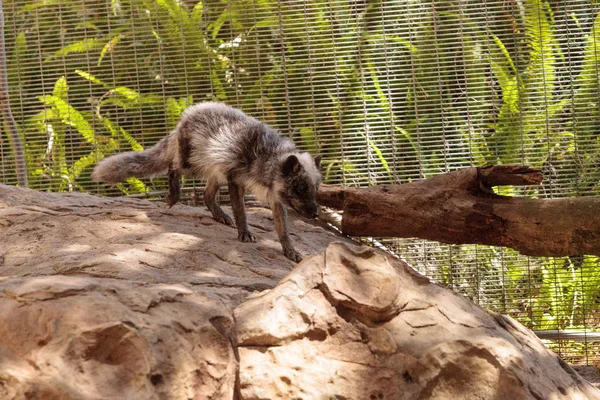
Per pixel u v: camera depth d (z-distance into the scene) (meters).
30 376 2.71
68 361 2.78
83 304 2.97
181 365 2.98
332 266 3.54
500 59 6.29
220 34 6.51
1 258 4.66
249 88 6.46
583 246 4.38
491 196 4.66
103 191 6.98
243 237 5.45
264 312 3.31
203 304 3.32
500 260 6.16
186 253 4.86
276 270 4.74
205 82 6.51
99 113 6.61
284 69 6.36
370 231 4.96
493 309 6.18
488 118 6.33
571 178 6.20
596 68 6.11
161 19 6.48
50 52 6.61
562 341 6.12
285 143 5.61
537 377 3.53
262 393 3.10
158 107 6.56
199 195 6.64
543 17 6.24
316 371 3.21
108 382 2.79
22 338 2.85
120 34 6.54
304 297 3.42
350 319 3.43
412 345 3.38
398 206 4.80
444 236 4.77
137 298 3.12
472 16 6.31
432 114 6.32
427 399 3.23
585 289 6.13
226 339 3.22
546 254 4.53
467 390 3.29
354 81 6.37
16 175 6.59
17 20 6.57
